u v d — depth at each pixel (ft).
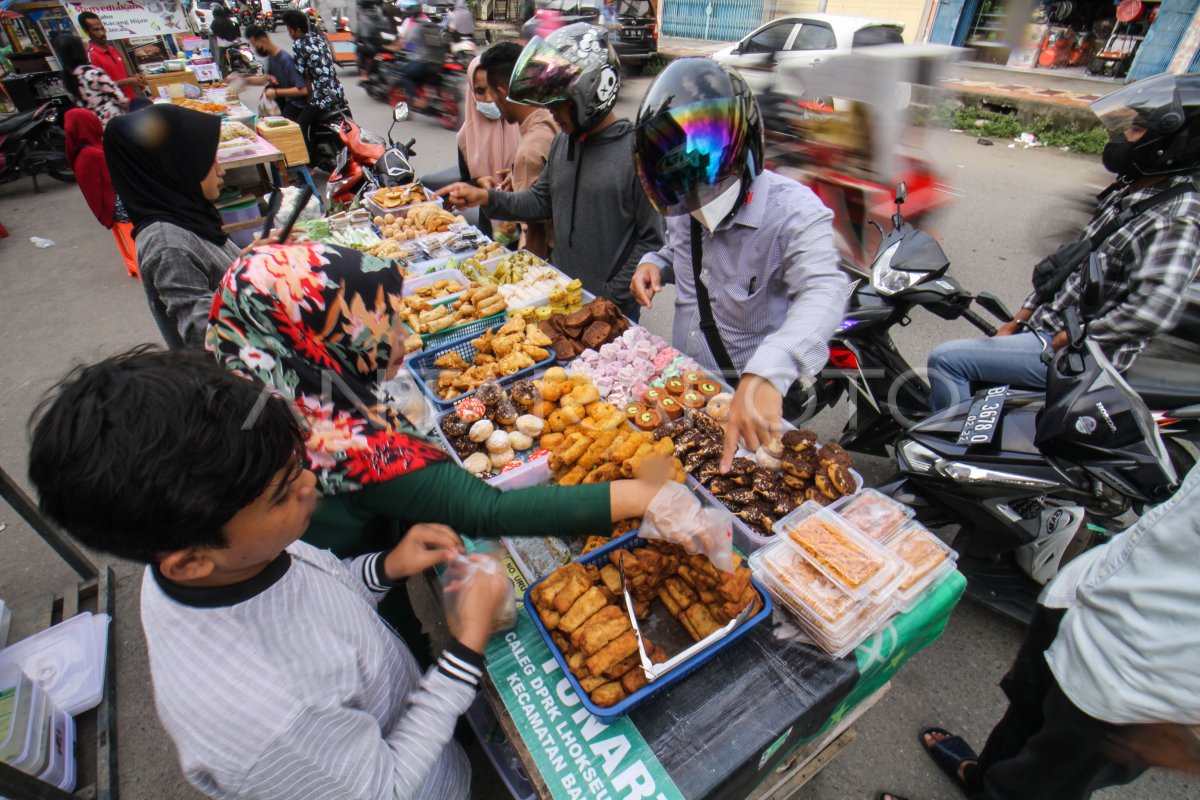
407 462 4.11
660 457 5.39
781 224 5.98
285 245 4.24
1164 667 3.75
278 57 25.49
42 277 18.83
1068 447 6.73
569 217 9.63
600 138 8.89
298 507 2.85
